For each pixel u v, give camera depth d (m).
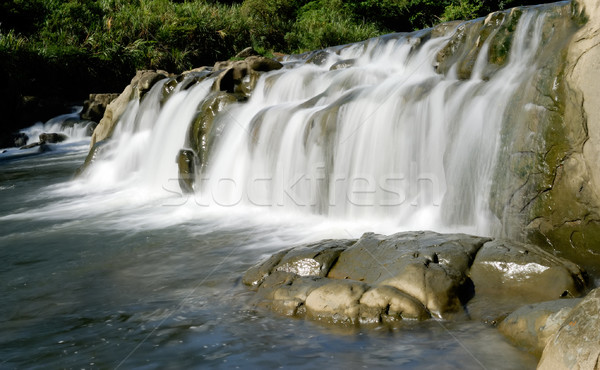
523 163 5.17
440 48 8.23
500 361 3.05
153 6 27.77
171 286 4.75
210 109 9.71
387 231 6.29
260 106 9.78
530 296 3.82
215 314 4.00
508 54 6.51
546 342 3.05
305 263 4.50
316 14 31.00
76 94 23.86
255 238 6.38
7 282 5.13
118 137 13.58
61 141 19.19
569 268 3.95
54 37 24.06
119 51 24.69
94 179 11.55
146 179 10.94
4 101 21.03
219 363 3.24
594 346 2.55
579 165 4.70
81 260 5.80
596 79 4.55
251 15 30.03
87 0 26.95
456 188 5.99
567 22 5.82
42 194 10.31
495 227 5.47
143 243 6.39
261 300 4.17
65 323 4.02
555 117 4.91
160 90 12.31
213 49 27.45
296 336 3.54
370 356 3.21
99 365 3.31
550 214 4.97
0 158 16.67
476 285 4.00
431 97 6.62
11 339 3.76
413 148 6.62
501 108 5.59
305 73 10.02
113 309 4.26
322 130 7.44
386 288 3.82
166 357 3.36
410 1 32.00
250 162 8.38
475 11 27.31
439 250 4.27
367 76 8.94
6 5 23.94
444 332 3.46
